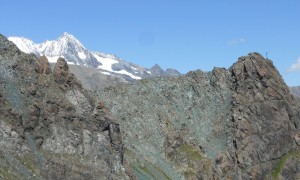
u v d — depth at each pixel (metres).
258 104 174.75
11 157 104.44
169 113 173.38
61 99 124.38
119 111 165.12
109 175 120.62
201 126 173.12
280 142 171.62
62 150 116.56
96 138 125.75
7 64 121.88
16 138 108.62
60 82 128.50
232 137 169.38
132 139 157.12
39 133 115.00
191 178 151.00
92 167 118.50
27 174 102.94
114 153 129.00
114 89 174.50
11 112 110.94
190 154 159.12
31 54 128.38
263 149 167.75
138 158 149.38
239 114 173.00
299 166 167.25
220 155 162.25
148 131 162.88
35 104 117.19
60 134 118.62
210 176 154.12
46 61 129.38
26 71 123.62
